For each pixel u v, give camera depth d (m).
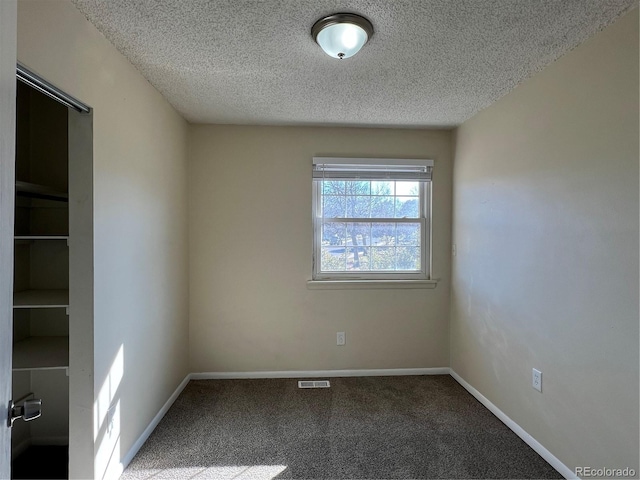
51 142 2.10
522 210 2.10
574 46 1.71
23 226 2.02
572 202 1.71
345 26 1.53
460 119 2.82
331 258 3.11
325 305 3.05
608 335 1.51
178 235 2.68
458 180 2.97
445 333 3.14
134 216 1.93
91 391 1.53
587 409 1.62
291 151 3.02
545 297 1.89
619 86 1.47
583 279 1.64
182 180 2.77
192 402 2.55
